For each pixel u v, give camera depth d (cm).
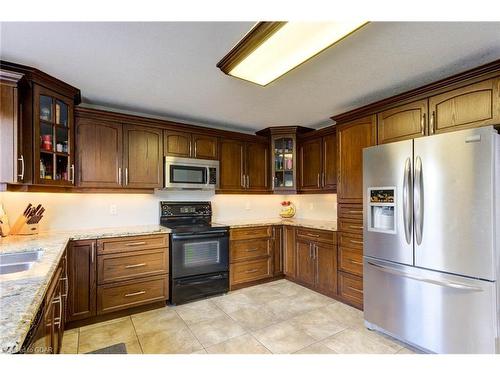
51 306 139
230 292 334
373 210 239
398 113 240
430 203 196
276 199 450
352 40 171
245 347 211
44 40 169
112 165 282
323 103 289
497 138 172
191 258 303
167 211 340
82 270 244
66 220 284
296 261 361
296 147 390
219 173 356
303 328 242
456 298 182
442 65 204
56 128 233
